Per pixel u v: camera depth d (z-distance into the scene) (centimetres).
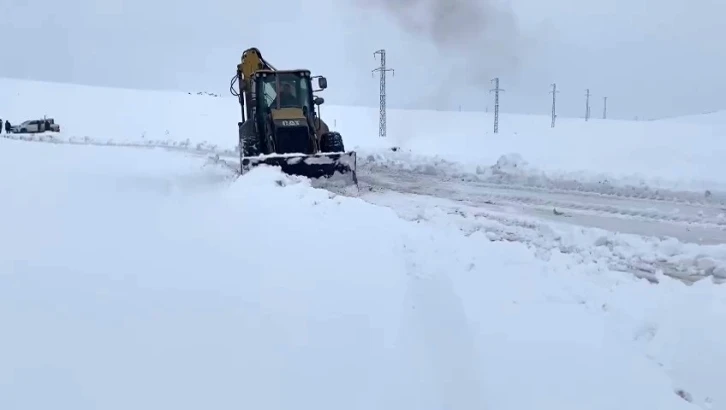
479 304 384
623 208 862
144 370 272
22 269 428
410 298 385
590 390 275
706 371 306
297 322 338
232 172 1241
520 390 272
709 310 375
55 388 253
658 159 1502
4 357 281
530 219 775
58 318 332
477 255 518
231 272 436
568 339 330
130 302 363
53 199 738
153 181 986
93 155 1634
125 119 4938
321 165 1064
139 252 488
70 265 442
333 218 655
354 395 257
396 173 1365
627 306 398
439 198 973
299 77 1250
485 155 1944
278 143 1128
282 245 524
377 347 307
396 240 551
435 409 250
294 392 257
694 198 941
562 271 491
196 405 243
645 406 263
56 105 5950
